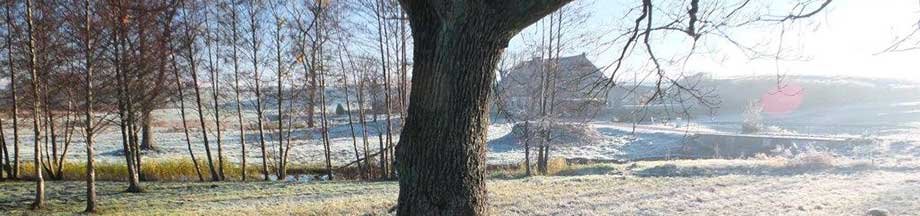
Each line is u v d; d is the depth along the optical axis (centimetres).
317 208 1187
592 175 1877
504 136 3647
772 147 2844
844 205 959
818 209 938
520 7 385
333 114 5503
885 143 2258
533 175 2119
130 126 1670
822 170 1595
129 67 1454
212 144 3756
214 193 1603
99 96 1470
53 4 1477
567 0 386
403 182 446
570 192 1288
